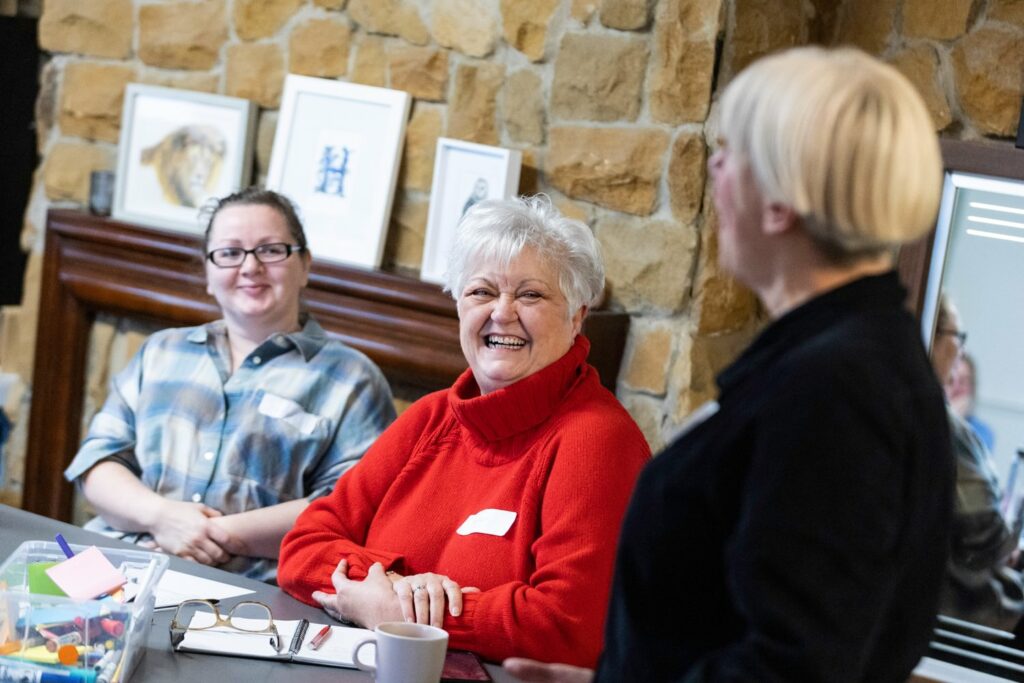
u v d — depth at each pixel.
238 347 2.87
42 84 4.01
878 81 1.08
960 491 2.71
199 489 2.74
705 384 3.00
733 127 1.12
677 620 1.13
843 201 1.06
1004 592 2.65
